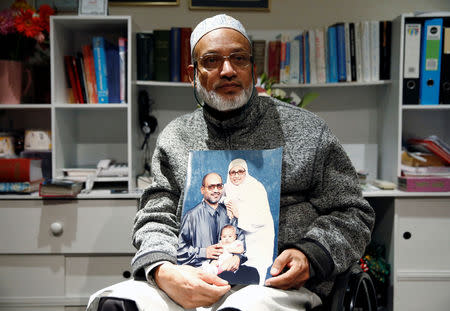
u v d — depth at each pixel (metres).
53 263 1.79
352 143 2.23
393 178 1.96
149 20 2.19
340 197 1.07
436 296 1.82
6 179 1.77
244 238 0.97
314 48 2.01
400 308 1.83
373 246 1.97
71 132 2.10
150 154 2.19
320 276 0.94
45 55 2.05
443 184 1.80
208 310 0.96
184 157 1.14
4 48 1.90
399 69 1.88
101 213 1.77
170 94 2.21
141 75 2.00
